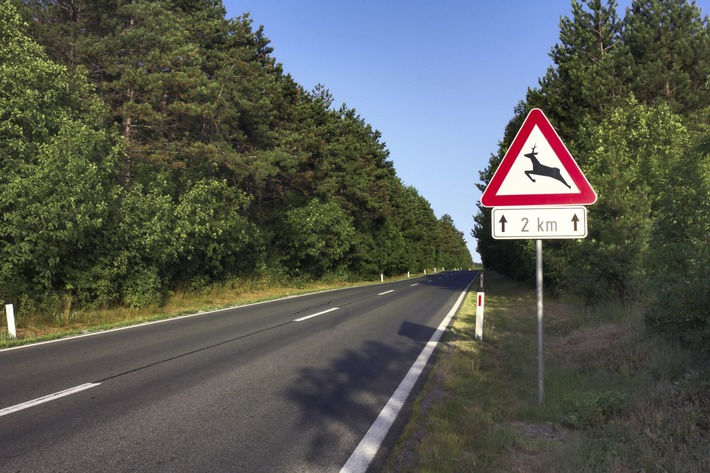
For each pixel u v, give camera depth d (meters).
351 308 16.44
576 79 19.98
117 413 5.38
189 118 20.78
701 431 3.97
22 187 12.15
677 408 4.44
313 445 4.55
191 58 20.53
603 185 12.09
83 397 5.97
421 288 28.77
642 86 19.33
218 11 27.36
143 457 4.23
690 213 6.27
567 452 3.91
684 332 6.05
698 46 19.91
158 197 16.97
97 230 14.50
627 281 11.50
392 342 9.90
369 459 4.24
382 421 5.21
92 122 15.27
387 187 52.78
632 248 11.41
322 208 33.00
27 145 12.92
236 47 26.77
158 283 16.97
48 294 13.77
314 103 40.47
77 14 19.11
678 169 6.57
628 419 4.53
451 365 7.68
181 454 4.30
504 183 5.24
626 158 13.60
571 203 5.06
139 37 18.98
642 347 6.64
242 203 23.62
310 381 6.82
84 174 13.12
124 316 15.14
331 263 37.72
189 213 18.25
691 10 20.31
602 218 12.12
